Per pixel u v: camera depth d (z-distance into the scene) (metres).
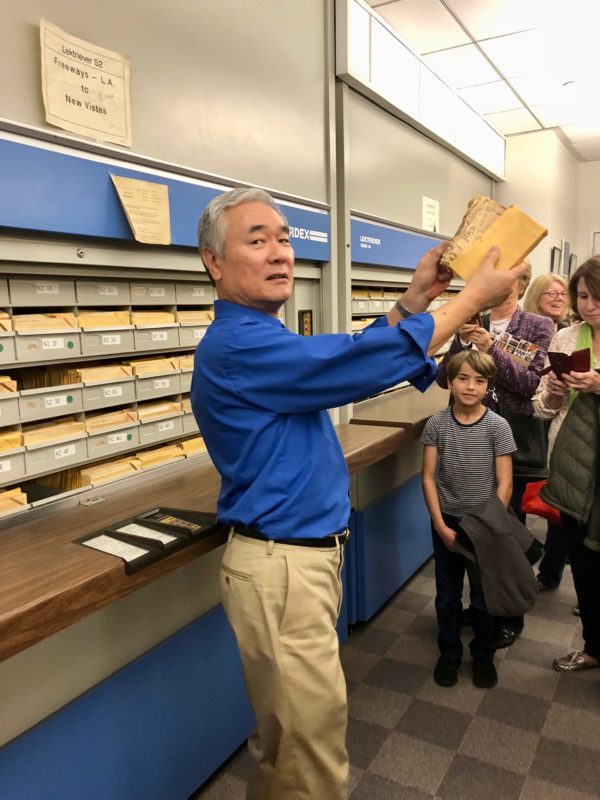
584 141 5.65
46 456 1.36
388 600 2.84
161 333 1.64
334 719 1.19
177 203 1.53
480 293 1.10
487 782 1.71
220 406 1.17
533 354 2.28
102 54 1.34
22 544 1.22
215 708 1.72
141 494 1.54
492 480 2.13
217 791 1.72
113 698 1.41
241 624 1.19
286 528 1.17
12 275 1.29
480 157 4.25
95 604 1.07
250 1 1.79
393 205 2.87
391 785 1.70
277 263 1.17
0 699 1.18
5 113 1.17
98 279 1.48
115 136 1.38
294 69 2.02
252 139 1.83
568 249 6.13
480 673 2.15
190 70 1.59
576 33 3.39
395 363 1.07
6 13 1.16
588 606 2.11
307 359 1.06
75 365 1.50
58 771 1.29
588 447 1.85
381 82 2.59
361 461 1.93
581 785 1.69
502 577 1.95
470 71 3.90
